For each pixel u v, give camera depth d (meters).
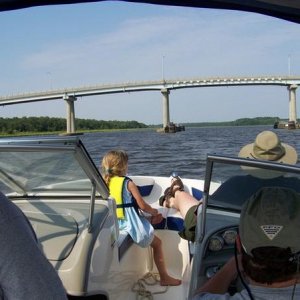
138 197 3.76
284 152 3.83
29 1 1.46
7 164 2.70
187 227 3.51
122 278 3.38
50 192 3.03
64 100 76.69
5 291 1.16
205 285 1.75
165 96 80.00
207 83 78.12
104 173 3.84
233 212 2.74
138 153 27.67
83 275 2.50
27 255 1.18
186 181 5.73
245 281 1.44
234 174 2.58
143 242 3.69
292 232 1.33
